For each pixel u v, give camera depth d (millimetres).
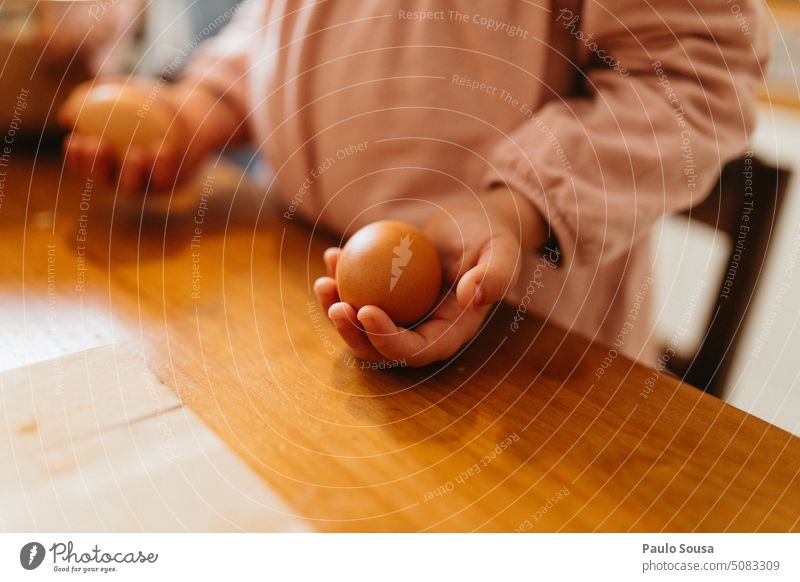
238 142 699
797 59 877
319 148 555
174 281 478
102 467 306
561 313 552
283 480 306
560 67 523
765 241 667
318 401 359
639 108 472
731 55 478
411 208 534
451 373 390
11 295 446
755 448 339
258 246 542
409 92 521
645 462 327
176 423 334
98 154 585
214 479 303
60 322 419
